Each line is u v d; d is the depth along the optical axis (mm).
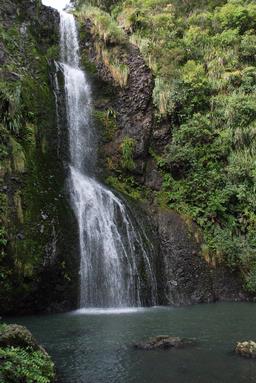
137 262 16219
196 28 26312
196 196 19297
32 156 15750
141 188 20281
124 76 22000
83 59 23031
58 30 22844
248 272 17141
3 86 16156
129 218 17391
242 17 26406
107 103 21906
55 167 16938
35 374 6805
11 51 18734
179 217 18828
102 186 18578
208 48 25062
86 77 22344
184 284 16625
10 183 13984
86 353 8766
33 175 15078
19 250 13125
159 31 25969
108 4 31625
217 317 12703
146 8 29500
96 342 9602
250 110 21047
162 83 21953
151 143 21391
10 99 15625
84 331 10750
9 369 6535
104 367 7930
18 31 20016
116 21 28484
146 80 22125
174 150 20578
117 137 21125
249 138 20531
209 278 17047
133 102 21766
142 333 10438
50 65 20438
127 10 28797
